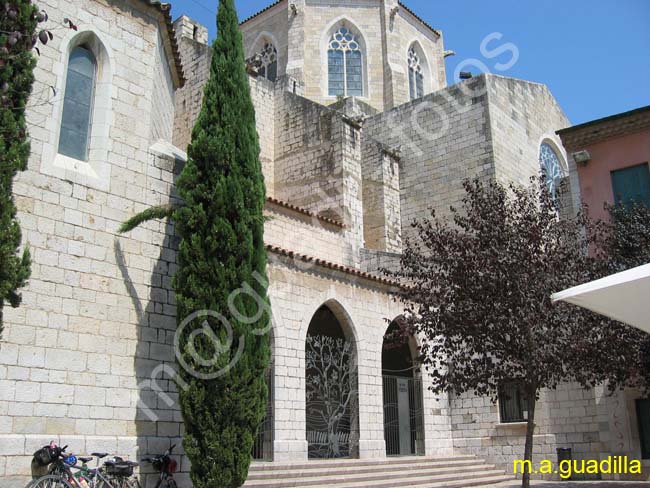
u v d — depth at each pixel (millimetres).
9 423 10742
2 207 9812
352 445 19328
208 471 12094
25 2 10383
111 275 12805
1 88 9883
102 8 13977
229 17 15250
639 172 20766
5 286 9641
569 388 21234
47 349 11492
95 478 10781
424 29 42125
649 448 19391
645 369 16234
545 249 15516
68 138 13070
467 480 19172
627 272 8328
